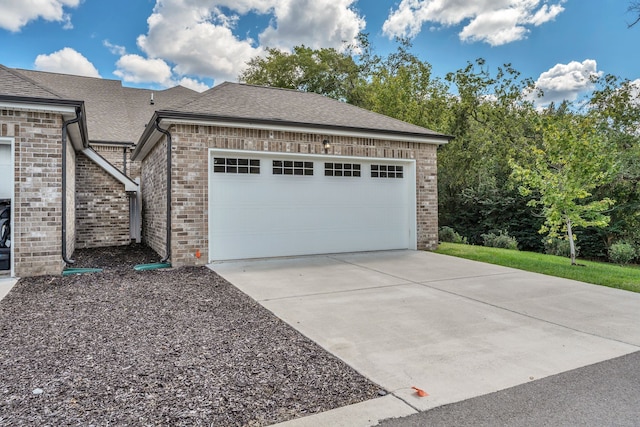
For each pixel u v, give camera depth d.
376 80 23.70
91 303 5.54
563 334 4.54
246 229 9.22
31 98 6.86
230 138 8.87
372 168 10.83
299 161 9.83
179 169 8.41
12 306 5.34
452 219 23.31
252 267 8.43
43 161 7.26
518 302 5.93
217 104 9.45
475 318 5.10
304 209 9.90
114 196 12.66
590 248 17.09
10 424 2.52
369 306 5.59
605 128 15.97
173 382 3.17
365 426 2.60
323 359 3.72
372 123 10.89
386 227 11.05
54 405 2.77
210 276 7.48
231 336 4.29
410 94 21.64
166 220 9.02
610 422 2.68
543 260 10.55
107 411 2.70
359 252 10.64
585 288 6.91
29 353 3.74
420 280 7.38
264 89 12.19
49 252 7.37
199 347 3.95
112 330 4.42
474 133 20.03
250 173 9.23
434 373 3.45
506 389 3.17
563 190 9.99
